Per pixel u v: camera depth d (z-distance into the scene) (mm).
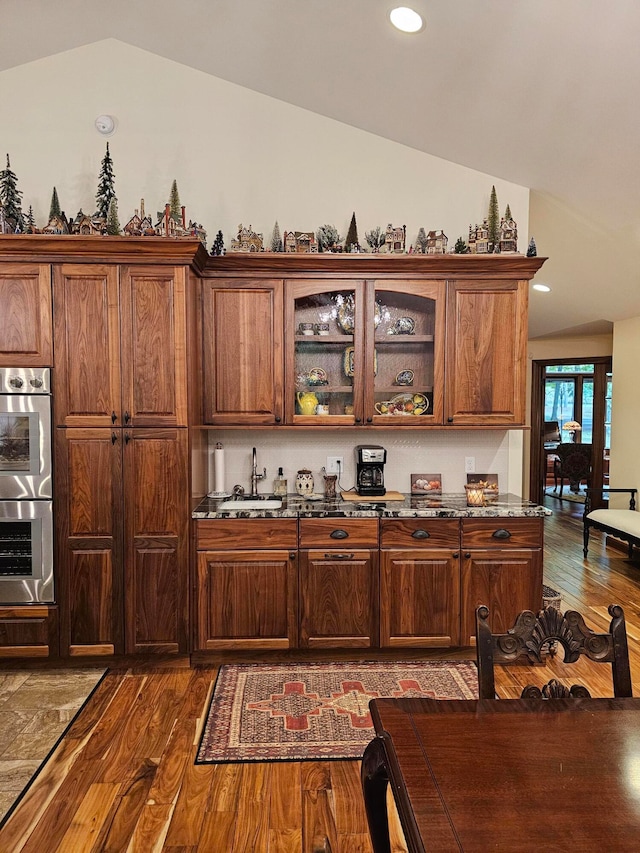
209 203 3654
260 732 2568
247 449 3748
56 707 2795
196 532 3168
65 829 1964
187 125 3639
